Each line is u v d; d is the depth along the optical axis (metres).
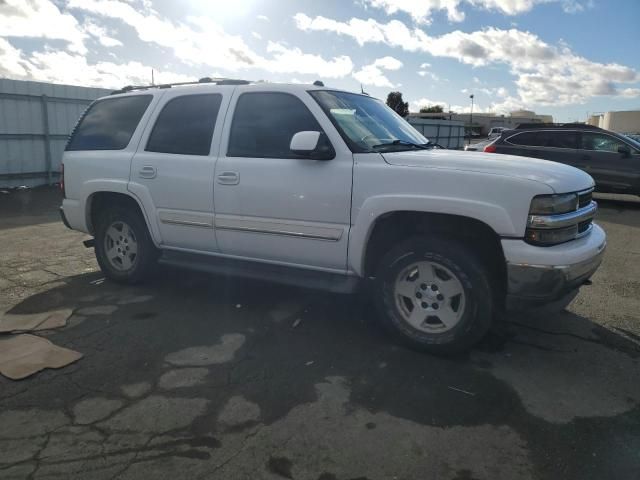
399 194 3.53
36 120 13.43
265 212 4.10
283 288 5.15
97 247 5.31
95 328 4.12
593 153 11.80
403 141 4.30
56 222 8.95
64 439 2.65
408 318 3.73
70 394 3.10
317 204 3.85
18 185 13.30
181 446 2.60
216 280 5.42
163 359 3.58
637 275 5.78
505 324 4.25
